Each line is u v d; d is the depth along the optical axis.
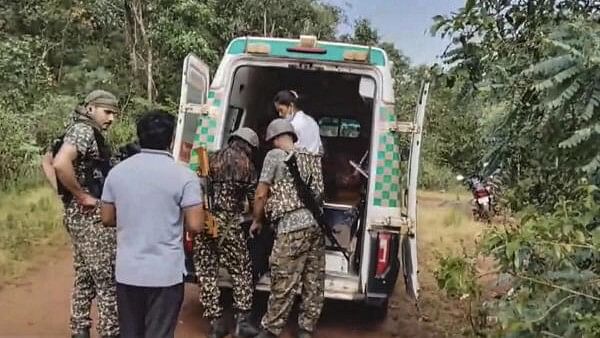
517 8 5.27
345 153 7.82
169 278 4.34
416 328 6.64
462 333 5.43
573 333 3.70
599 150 4.38
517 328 3.73
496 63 5.24
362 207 6.43
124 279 4.32
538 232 3.82
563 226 3.76
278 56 6.45
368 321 6.82
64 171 4.89
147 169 4.37
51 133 16.08
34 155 14.03
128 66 23.58
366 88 6.44
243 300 5.89
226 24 25.02
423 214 13.69
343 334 6.42
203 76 6.99
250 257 6.06
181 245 4.44
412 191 5.96
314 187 5.68
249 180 5.82
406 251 6.05
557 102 4.26
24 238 9.39
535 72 4.38
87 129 5.01
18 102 17.05
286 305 5.65
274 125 5.74
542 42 4.68
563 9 5.21
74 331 5.34
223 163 5.76
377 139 6.08
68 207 5.12
